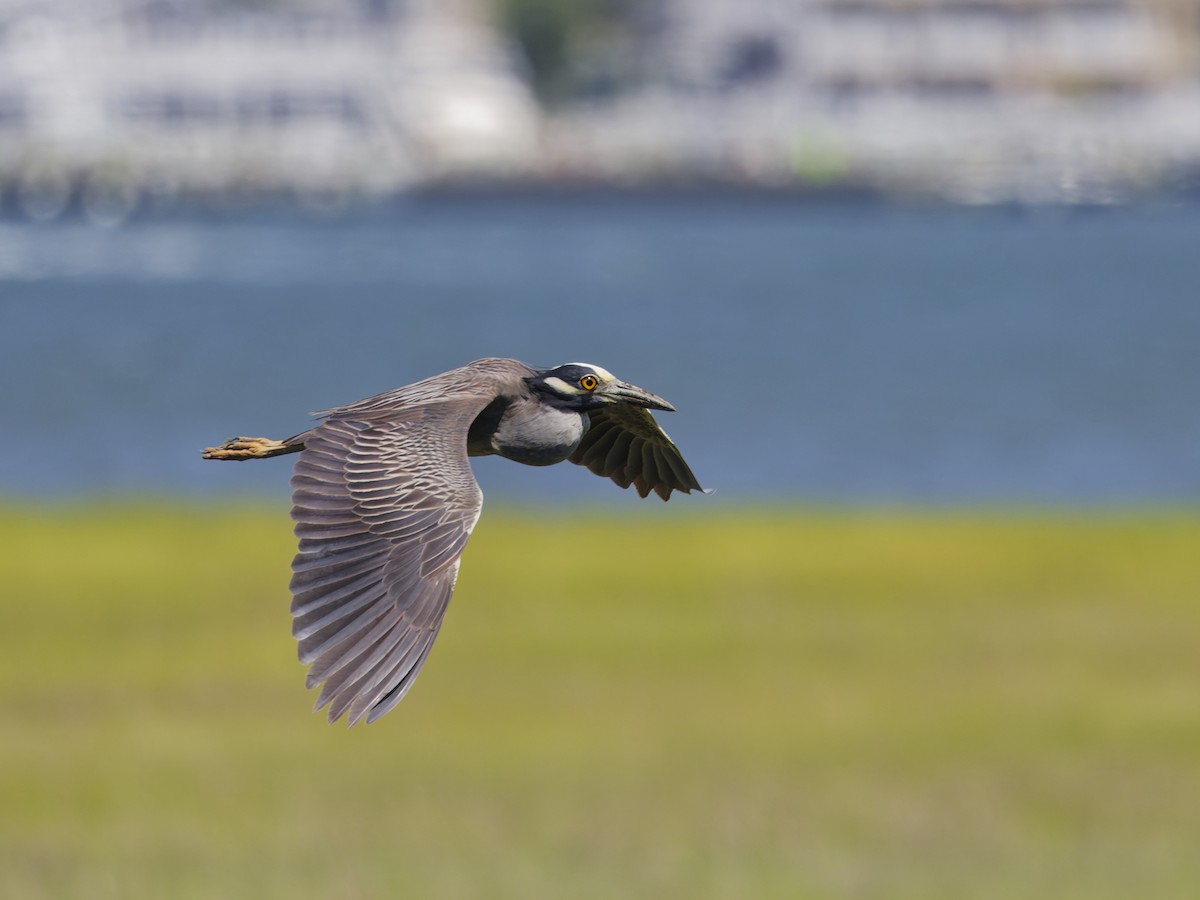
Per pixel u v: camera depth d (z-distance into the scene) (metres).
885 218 152.25
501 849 13.32
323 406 58.94
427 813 14.30
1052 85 161.25
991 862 12.95
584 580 24.97
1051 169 151.00
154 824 13.90
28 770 15.55
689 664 19.92
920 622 22.16
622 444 7.96
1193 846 13.24
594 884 12.61
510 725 17.25
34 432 51.78
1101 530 28.89
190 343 75.94
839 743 16.64
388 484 5.80
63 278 105.94
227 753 16.19
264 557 26.36
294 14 165.25
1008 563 26.11
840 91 164.00
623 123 164.62
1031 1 160.50
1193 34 161.88
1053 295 96.38
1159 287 99.94
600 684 19.00
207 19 164.00
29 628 21.53
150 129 162.50
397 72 163.25
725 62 168.88
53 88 162.12
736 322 83.94
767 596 23.92
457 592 24.16
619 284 100.94
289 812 14.28
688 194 151.75
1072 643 20.89
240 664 19.72
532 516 31.16
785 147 153.25
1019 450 48.25
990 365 69.06
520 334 78.88
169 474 44.03
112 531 28.62
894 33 163.62
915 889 12.38
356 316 85.38
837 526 29.59
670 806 14.46
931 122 159.88
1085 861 13.08
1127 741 16.55
